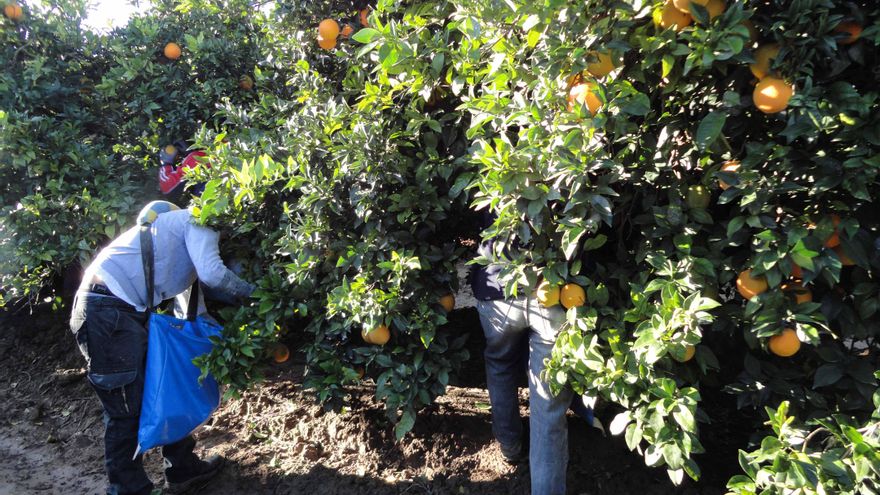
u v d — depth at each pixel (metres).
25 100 4.09
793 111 1.66
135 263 2.64
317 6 3.37
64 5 4.44
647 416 1.97
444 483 2.86
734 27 1.58
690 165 1.98
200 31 4.49
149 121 4.48
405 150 2.70
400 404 2.67
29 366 4.41
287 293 2.75
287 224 2.88
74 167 4.05
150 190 4.55
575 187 1.74
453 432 3.18
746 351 2.33
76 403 3.96
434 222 2.69
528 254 2.13
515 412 2.74
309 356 2.84
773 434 2.10
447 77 2.38
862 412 1.93
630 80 1.92
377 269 2.63
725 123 1.89
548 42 1.77
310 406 3.54
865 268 1.76
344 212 2.71
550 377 2.18
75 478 3.24
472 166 2.57
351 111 2.73
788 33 1.61
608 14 1.71
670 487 2.67
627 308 2.17
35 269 4.07
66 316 4.82
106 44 4.61
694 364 2.27
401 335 2.75
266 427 3.46
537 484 2.36
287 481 3.00
